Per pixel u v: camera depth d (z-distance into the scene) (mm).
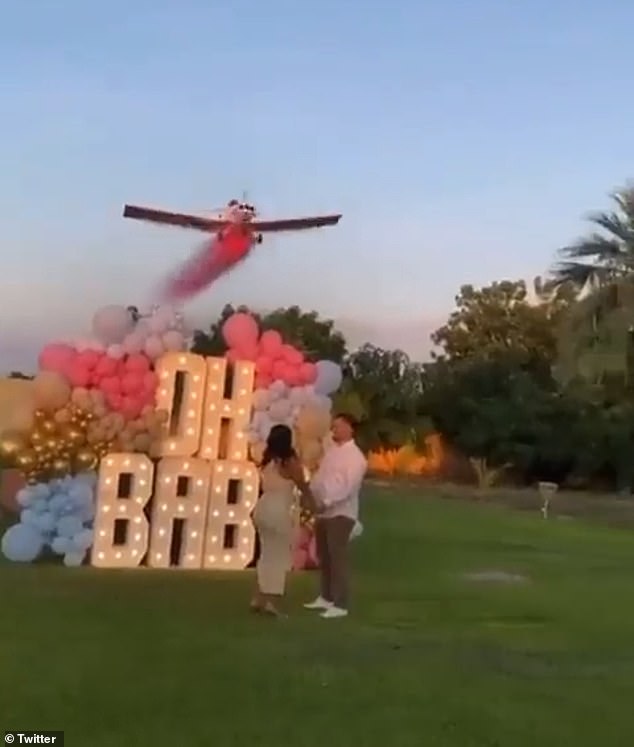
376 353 55719
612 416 50094
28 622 11070
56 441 15969
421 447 55219
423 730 7812
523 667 10148
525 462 53000
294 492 13617
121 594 13125
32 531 15734
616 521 32625
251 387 16750
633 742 7816
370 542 20828
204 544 16094
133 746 7055
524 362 58562
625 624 12789
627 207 41281
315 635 11125
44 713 7730
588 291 41812
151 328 16656
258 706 8227
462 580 16078
